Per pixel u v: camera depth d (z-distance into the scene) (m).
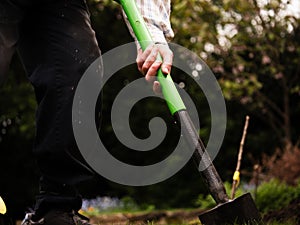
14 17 2.24
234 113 10.15
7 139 10.63
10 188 10.80
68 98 2.26
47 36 2.30
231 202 2.10
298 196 5.05
